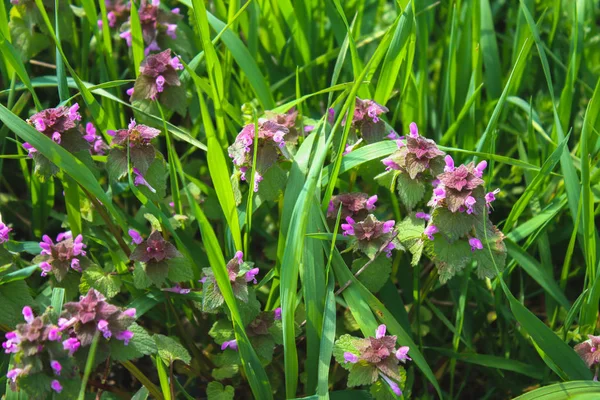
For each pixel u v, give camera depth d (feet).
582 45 2.08
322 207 1.72
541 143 2.06
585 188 1.73
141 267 1.67
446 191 1.59
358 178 2.02
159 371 1.57
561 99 2.00
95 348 1.48
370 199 1.74
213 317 1.86
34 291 1.78
